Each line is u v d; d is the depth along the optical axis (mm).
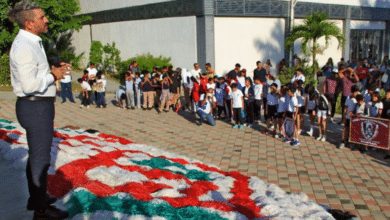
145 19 21781
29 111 2764
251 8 19469
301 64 18547
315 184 6961
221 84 12828
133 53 23375
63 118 13156
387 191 6633
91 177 4094
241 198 4500
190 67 19359
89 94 15398
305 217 4242
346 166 7984
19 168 4285
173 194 4082
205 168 6191
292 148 9383
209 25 18109
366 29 27469
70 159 4652
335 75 12164
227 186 5035
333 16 24422
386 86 16359
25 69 2580
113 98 17828
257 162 8242
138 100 15367
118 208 3438
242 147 9477
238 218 3766
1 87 19719
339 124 12094
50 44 30812
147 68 19391
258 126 11969
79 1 27641
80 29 28453
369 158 8547
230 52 19406
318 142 9945
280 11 20859
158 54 21344
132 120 12945
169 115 13961
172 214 3506
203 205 3895
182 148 9344
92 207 3369
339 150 9195
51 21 21172
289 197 4969
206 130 11445
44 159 2896
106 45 24859
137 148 6930
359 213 5770
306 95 11867
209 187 4684
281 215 4086
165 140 10156
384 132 8500
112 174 4355
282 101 10070
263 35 20656
